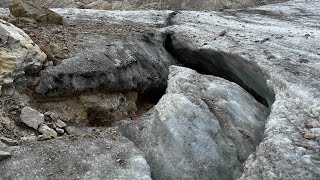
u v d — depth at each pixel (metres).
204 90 10.50
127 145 8.57
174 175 8.05
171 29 16.91
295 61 11.91
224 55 13.59
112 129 9.67
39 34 12.45
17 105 9.17
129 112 12.36
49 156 7.59
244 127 9.30
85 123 10.62
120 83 11.87
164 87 14.36
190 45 15.22
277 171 6.83
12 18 13.41
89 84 10.93
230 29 17.47
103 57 11.90
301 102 9.05
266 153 7.34
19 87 9.71
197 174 8.02
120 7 30.05
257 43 14.44
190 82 10.88
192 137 8.55
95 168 7.45
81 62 11.15
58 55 11.12
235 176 8.11
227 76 14.59
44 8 14.81
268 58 12.28
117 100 11.75
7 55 9.49
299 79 10.37
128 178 7.34
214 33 16.50
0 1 27.11
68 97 10.58
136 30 15.74
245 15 22.98
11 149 7.57
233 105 9.91
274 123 8.38
